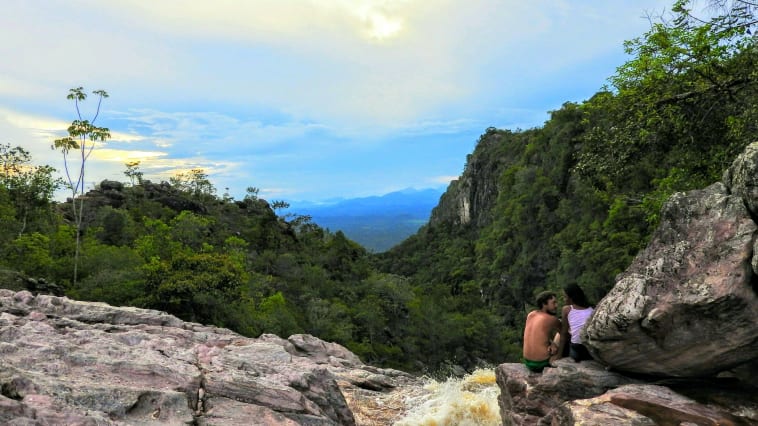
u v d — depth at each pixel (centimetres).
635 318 426
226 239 6994
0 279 2461
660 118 1186
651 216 1316
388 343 6091
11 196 4731
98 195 7706
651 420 385
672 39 1145
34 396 400
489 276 10331
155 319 1054
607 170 1373
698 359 427
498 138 15750
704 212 462
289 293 6394
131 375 522
